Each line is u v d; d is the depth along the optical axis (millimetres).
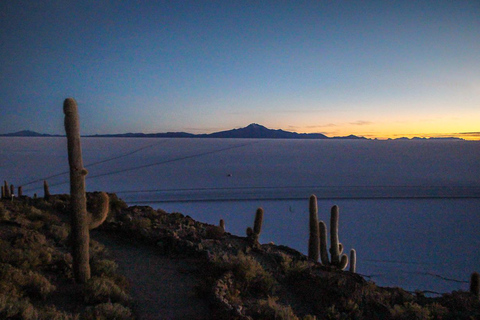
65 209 15008
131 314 6371
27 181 74625
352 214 47062
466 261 28203
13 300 5582
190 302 7320
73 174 7270
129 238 11633
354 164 150000
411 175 107250
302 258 10734
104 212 7832
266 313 6691
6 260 7469
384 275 23969
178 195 62031
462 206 53906
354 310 7812
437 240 34438
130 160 148250
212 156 183125
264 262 10094
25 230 9969
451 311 8422
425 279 23594
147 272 8945
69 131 7074
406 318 7566
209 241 11234
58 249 9625
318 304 8086
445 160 184000
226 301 6891
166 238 11062
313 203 11883
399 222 42281
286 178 94000
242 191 68562
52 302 6473
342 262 12211
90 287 6770
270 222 41500
